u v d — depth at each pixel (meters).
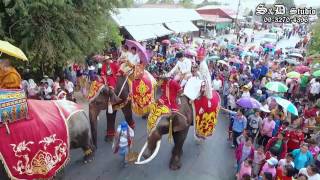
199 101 9.11
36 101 7.03
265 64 17.44
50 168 6.76
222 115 13.66
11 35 11.60
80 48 13.20
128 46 10.59
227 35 42.38
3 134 6.12
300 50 27.83
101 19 13.60
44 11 11.30
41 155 6.59
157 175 8.87
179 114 8.16
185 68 9.56
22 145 6.32
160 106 8.12
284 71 16.94
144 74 10.92
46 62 13.38
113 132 10.53
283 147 8.37
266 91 13.22
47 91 12.04
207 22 39.62
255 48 28.11
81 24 12.49
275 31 44.25
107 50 16.78
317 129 10.13
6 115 6.11
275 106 10.96
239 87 13.43
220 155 10.25
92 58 15.30
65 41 11.92
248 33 41.88
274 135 9.69
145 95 10.66
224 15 42.66
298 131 8.94
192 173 9.12
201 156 10.11
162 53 21.47
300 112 12.05
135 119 12.40
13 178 6.24
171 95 8.12
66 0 11.53
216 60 17.98
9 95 6.14
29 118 6.54
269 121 9.70
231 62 17.58
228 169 9.47
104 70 9.72
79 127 7.63
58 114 7.17
